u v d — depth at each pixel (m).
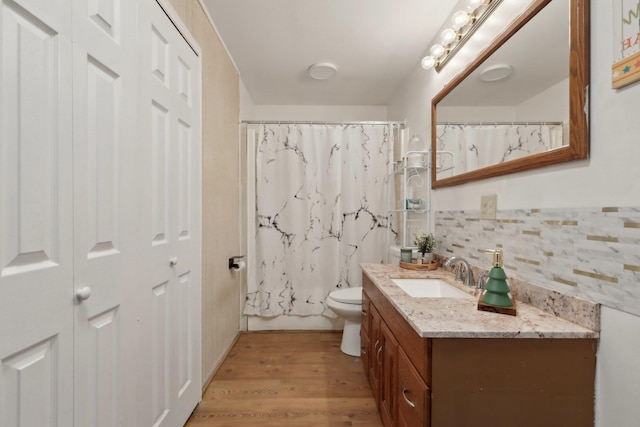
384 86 2.97
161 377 1.25
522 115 1.17
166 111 1.28
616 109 0.81
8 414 0.63
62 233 0.75
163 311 1.27
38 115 0.69
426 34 2.09
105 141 0.90
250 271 2.72
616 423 0.81
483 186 1.46
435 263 1.94
